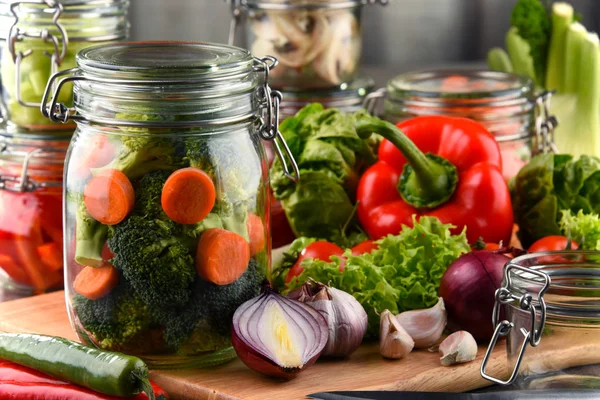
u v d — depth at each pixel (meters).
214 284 0.86
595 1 1.63
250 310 0.86
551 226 1.02
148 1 1.50
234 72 0.85
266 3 1.12
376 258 0.94
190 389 0.85
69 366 0.84
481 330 0.90
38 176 1.00
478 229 0.98
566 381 0.82
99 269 0.86
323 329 0.86
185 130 0.85
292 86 1.13
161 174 0.85
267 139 0.90
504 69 1.29
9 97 1.01
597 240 1.00
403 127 1.01
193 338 0.86
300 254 0.96
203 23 1.53
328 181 1.01
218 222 0.85
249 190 0.87
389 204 1.00
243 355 0.85
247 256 0.87
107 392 0.83
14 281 1.02
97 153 0.86
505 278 0.84
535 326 0.82
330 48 1.12
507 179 1.06
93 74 0.85
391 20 1.60
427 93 1.07
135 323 0.85
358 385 0.85
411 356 0.89
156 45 0.90
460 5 1.61
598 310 0.81
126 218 0.85
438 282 0.93
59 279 1.02
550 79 1.22
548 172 1.01
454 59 1.64
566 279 0.85
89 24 1.01
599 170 1.03
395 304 0.91
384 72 1.54
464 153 1.00
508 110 1.07
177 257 0.85
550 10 1.26
